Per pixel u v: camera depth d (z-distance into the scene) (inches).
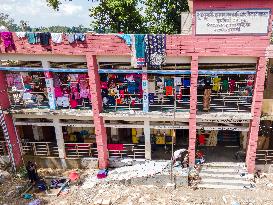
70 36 781.3
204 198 794.2
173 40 758.5
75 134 985.5
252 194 800.9
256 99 791.1
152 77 855.1
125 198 805.2
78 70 823.1
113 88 876.6
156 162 915.4
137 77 855.1
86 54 796.6
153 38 759.7
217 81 876.6
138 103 890.1
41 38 792.3
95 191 839.7
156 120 873.5
